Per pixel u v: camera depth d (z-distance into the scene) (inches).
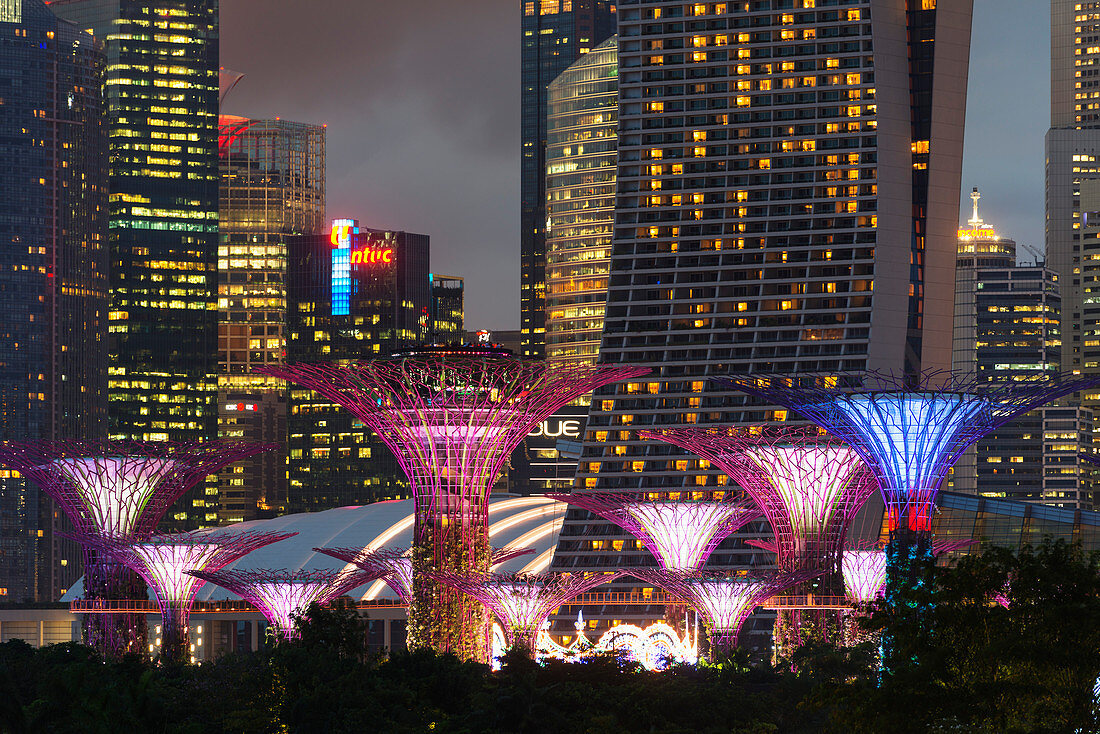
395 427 7091.5
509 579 7096.5
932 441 6146.7
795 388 6589.6
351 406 7219.5
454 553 7027.6
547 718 5369.1
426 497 7076.8
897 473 6186.0
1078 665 3437.5
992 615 3644.2
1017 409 6323.8
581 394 7303.2
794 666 7377.0
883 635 4202.8
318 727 5319.9
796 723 5797.2
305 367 7209.6
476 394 6983.3
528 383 7111.2
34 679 6939.0
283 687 5856.3
